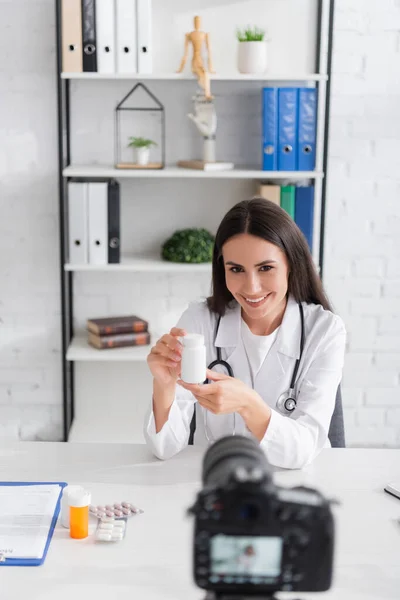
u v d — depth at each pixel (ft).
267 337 5.84
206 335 6.06
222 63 9.62
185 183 9.97
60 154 9.12
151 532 4.30
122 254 10.03
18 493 4.69
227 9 9.52
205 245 9.48
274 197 9.26
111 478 5.00
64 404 9.78
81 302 10.19
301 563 2.15
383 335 10.34
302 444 5.12
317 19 9.60
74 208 9.18
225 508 2.08
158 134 9.80
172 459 5.34
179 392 5.71
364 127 9.87
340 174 9.96
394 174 9.98
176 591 3.73
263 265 5.37
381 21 9.62
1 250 9.90
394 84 9.78
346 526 4.40
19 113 9.60
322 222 9.45
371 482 5.02
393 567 3.97
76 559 4.01
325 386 5.59
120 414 10.50
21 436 10.32
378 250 10.15
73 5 8.77
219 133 9.86
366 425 10.50
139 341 9.75
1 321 10.07
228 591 2.17
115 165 9.30
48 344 10.14
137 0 8.80
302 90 9.00
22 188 9.77
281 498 2.11
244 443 2.40
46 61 9.48
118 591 3.72
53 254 9.94
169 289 10.25
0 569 3.90
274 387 5.83
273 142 9.07
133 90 9.65
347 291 10.24
